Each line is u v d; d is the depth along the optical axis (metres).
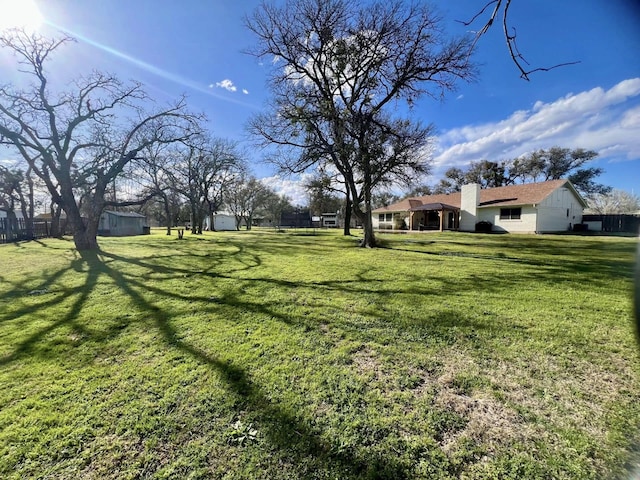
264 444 1.73
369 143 12.31
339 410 2.03
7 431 1.84
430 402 2.12
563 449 1.67
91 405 2.10
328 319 3.82
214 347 3.02
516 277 6.24
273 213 52.50
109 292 5.27
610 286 5.45
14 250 11.87
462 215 25.48
